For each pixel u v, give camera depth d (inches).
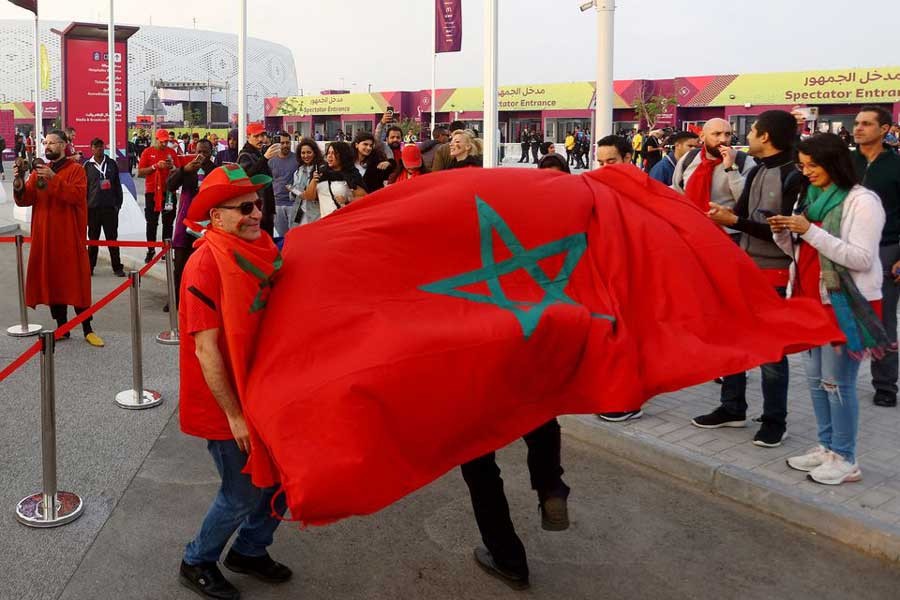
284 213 402.6
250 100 4552.2
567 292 134.0
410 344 114.7
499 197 135.0
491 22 321.4
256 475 118.2
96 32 655.1
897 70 1378.0
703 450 198.4
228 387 122.3
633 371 126.2
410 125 1838.1
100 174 432.8
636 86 1684.3
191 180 339.9
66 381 257.1
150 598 139.8
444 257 130.0
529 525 170.2
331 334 117.4
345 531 166.6
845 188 167.2
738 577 150.3
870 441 204.5
